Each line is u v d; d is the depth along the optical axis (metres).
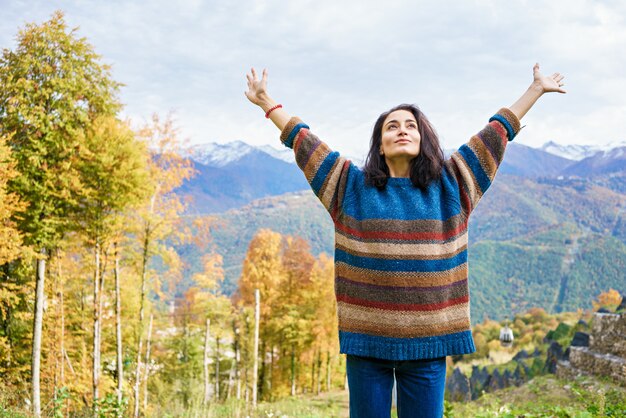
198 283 23.81
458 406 10.12
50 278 15.01
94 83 13.30
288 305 28.16
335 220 2.02
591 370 12.13
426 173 1.94
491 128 2.07
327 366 32.09
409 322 1.81
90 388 16.11
